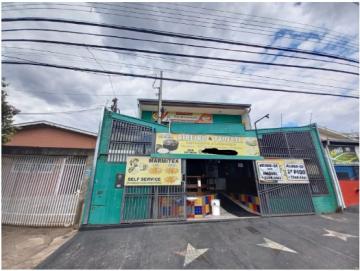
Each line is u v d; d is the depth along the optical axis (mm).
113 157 7703
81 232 6273
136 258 4426
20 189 7223
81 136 10070
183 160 8086
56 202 7215
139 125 8352
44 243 5445
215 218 7852
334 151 10789
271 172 8719
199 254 4590
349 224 6957
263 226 6730
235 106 14773
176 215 7352
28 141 9602
